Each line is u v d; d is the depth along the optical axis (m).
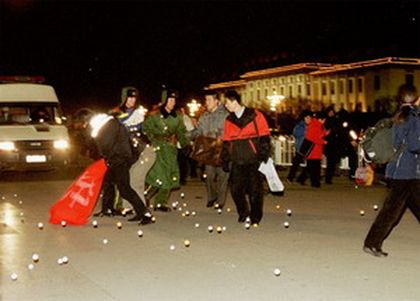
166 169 12.73
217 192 13.10
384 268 8.16
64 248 9.50
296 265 8.34
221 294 7.05
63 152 20.56
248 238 10.14
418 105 8.56
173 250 9.29
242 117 11.10
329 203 14.17
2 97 21.52
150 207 13.43
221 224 11.47
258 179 11.26
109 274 7.95
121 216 12.30
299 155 18.16
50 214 11.68
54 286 7.44
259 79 89.12
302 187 17.38
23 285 7.49
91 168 11.52
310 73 79.94
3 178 20.67
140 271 8.09
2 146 20.08
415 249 9.26
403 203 8.60
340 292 7.10
